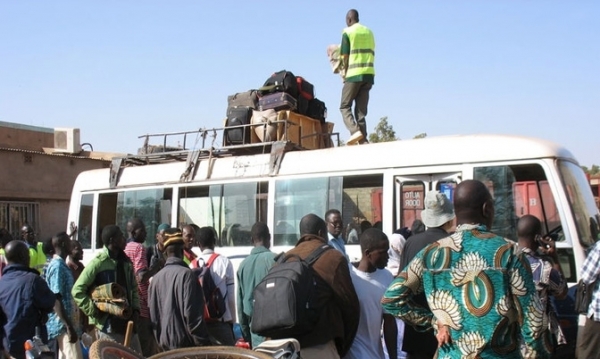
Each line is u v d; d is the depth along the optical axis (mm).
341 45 11773
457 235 3816
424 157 8961
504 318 3557
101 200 12867
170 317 6270
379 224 9266
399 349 6586
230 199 10914
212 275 7559
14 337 6781
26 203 22219
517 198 8180
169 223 11656
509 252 3643
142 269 8281
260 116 11383
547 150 8094
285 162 10398
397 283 3971
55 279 7836
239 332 8547
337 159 9844
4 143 23922
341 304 5023
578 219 7930
